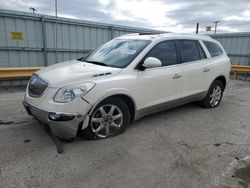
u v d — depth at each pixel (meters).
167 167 2.92
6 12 7.88
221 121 4.71
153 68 4.03
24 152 3.12
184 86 4.62
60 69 3.68
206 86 5.20
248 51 13.54
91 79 3.29
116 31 11.14
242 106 5.99
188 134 3.98
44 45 9.05
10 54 8.35
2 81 7.43
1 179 2.54
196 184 2.60
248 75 12.78
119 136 3.74
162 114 4.99
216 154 3.29
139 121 4.49
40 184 2.49
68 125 3.10
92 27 10.30
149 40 4.20
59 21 9.23
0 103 5.46
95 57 4.40
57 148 3.21
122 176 2.70
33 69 7.95
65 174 2.69
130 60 3.84
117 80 3.50
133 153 3.23
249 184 2.62
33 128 3.92
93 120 3.40
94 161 2.98
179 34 4.78
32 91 3.46
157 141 3.65
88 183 2.55
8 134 3.66
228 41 14.29
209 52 5.32
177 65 4.46
